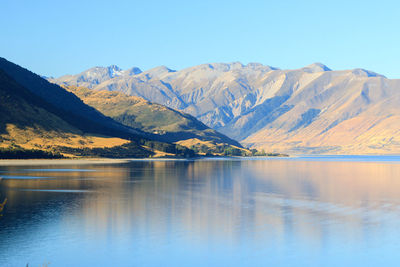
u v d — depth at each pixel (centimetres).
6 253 5247
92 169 19412
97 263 4950
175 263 4988
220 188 12119
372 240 5953
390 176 17900
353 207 8694
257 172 19675
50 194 10106
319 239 6003
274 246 5659
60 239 5869
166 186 12481
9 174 15575
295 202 9350
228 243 5769
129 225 6738
